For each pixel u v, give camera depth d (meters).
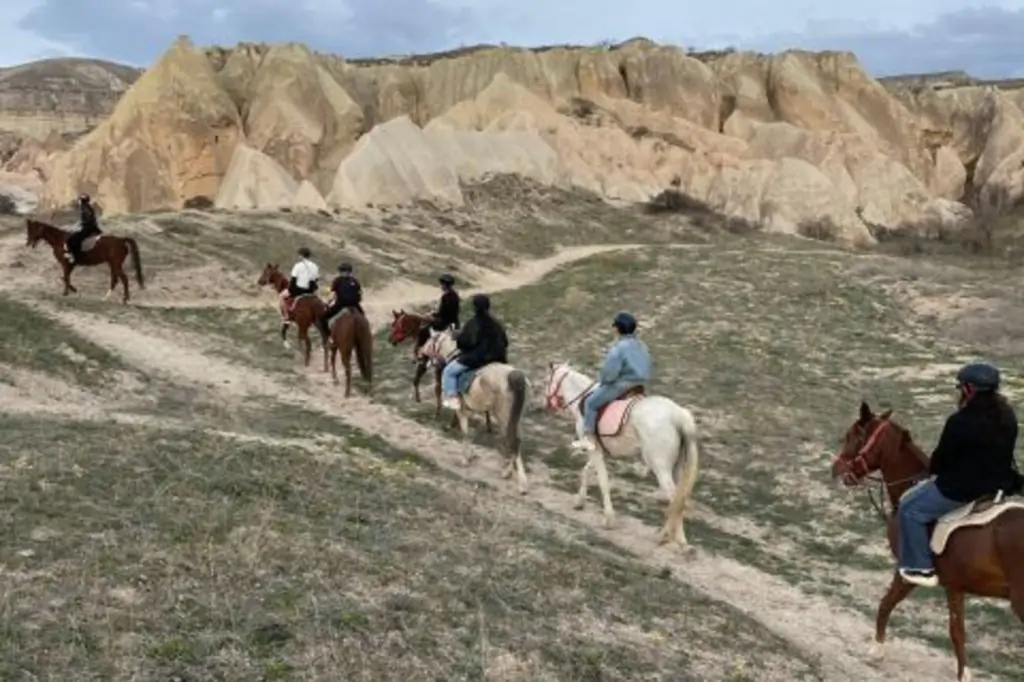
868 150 81.88
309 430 18.59
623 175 76.31
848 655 10.93
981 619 12.12
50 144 115.44
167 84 77.50
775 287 38.34
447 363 18.16
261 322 30.73
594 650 8.88
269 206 51.44
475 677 8.06
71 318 26.08
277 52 84.19
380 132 57.28
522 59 90.62
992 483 9.15
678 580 12.34
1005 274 43.03
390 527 11.41
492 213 56.91
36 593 8.30
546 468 18.34
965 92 100.44
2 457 12.15
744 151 83.25
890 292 38.50
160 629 7.94
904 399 22.84
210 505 11.08
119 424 15.37
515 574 10.51
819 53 95.69
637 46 93.94
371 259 40.25
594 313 33.50
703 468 18.08
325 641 8.12
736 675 9.27
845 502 16.47
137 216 41.59
